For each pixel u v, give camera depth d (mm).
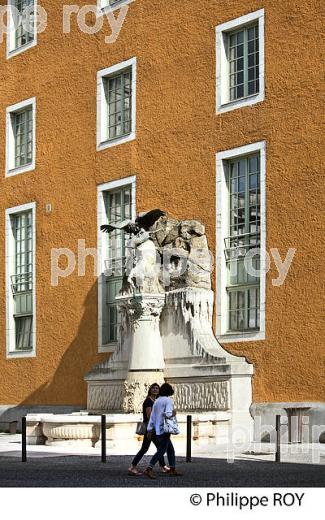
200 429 23094
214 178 26469
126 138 29578
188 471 17844
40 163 33094
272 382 24062
